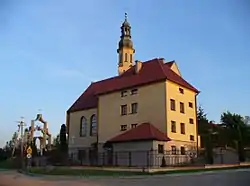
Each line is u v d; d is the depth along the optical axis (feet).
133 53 225.56
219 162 140.56
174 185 61.36
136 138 122.42
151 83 137.59
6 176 104.01
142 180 76.59
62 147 196.85
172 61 156.15
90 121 167.32
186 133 139.74
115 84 158.20
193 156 135.33
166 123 128.67
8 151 294.25
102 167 114.83
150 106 135.95
